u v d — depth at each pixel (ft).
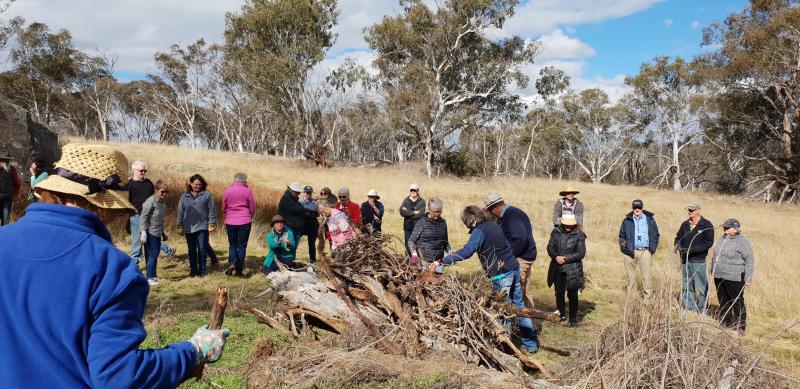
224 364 14.98
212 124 246.27
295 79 135.74
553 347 20.89
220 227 41.16
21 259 4.75
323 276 18.94
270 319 18.62
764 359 15.03
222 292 6.15
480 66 144.25
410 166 149.69
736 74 133.08
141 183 27.71
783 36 123.13
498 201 22.99
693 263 27.45
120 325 4.82
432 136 142.72
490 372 14.26
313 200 33.60
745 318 25.59
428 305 17.46
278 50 142.10
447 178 137.39
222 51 193.98
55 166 5.79
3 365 4.56
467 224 20.35
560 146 217.36
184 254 33.50
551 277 25.25
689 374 12.91
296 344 16.26
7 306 4.65
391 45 144.97
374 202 33.99
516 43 144.97
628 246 28.96
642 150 220.02
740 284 25.48
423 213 33.24
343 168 131.75
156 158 91.35
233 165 94.79
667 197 112.88
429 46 140.67
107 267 4.97
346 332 16.67
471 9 135.03
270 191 57.47
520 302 20.49
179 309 21.33
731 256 25.58
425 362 14.83
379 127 205.05
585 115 217.15
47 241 4.89
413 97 139.74
